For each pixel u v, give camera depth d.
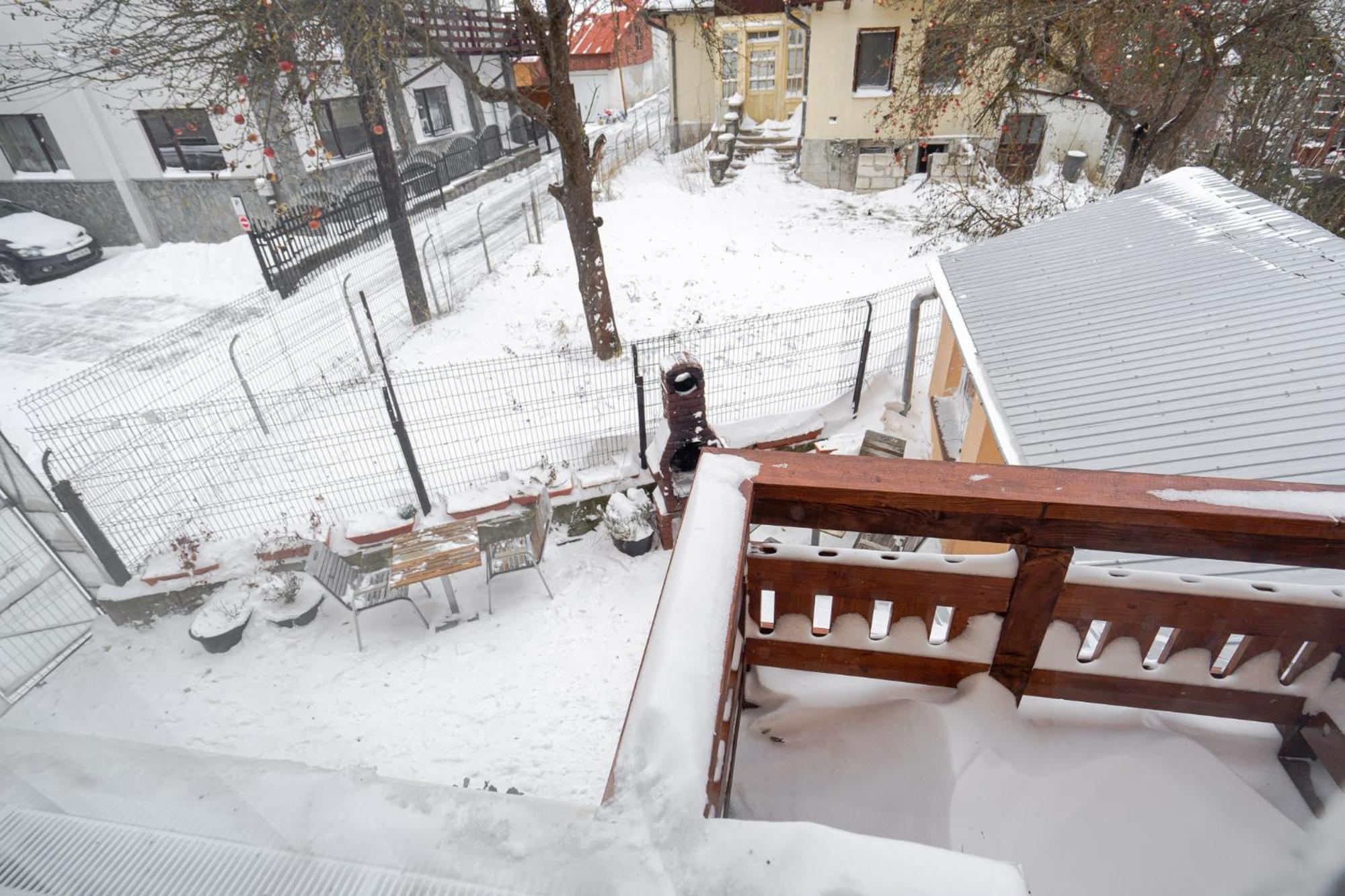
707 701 1.02
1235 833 1.61
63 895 0.64
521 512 6.73
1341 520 1.52
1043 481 1.64
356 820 0.73
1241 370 4.07
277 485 7.08
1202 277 5.18
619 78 24.62
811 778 1.89
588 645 5.67
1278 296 4.70
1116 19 9.84
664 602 1.27
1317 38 9.45
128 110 7.01
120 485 6.27
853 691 2.17
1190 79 11.16
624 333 10.52
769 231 14.91
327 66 7.21
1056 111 15.96
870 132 16.22
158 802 0.69
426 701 5.13
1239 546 1.57
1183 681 1.93
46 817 0.67
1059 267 6.10
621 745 0.93
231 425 7.74
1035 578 1.80
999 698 1.99
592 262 9.10
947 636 2.02
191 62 6.61
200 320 8.06
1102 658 1.95
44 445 5.70
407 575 5.53
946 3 11.45
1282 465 3.36
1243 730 1.98
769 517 1.74
